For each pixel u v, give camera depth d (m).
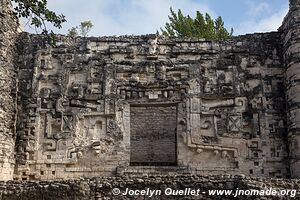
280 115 20.03
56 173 19.39
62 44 21.17
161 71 20.73
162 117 24.92
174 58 21.05
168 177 15.35
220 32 32.03
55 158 19.55
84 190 14.88
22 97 20.47
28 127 19.97
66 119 20.05
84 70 20.81
